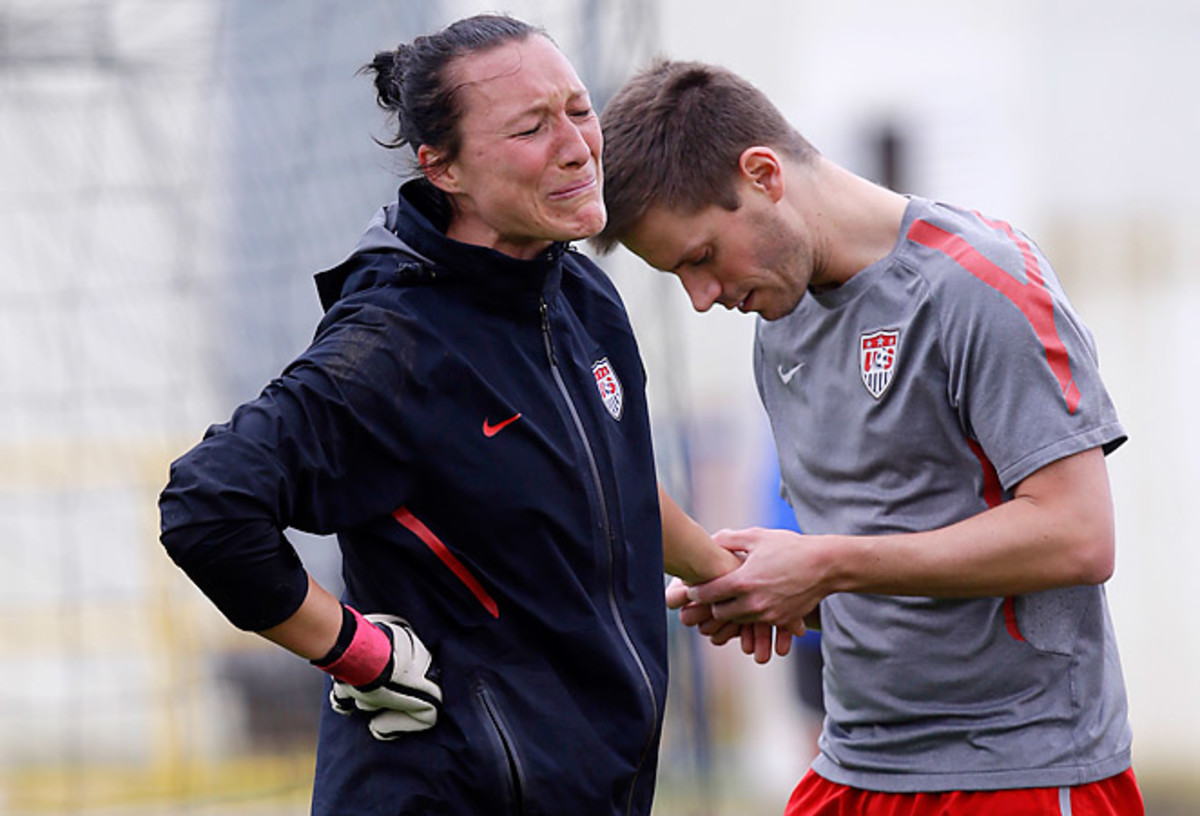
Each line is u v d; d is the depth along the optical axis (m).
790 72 32.72
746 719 30.59
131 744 28.09
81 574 28.56
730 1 32.78
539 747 9.91
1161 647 28.89
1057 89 30.28
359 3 23.91
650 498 10.74
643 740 10.27
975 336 11.06
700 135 11.39
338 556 24.75
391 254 10.09
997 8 30.97
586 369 10.43
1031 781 11.59
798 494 12.69
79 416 27.52
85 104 25.94
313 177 24.66
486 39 9.88
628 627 10.38
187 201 25.81
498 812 9.88
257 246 25.62
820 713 24.52
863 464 11.95
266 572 9.33
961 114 31.25
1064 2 30.16
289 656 26.81
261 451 9.33
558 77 9.85
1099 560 11.04
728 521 32.19
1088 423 11.01
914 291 11.44
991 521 11.09
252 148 25.14
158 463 27.52
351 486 9.75
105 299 27.14
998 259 11.18
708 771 20.58
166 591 27.36
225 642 27.22
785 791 29.33
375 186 24.17
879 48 32.00
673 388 20.70
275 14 24.61
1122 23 29.75
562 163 9.83
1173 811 27.27
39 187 26.86
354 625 9.67
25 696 28.67
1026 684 11.68
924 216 11.62
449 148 9.91
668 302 21.17
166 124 25.52
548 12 21.22
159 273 26.81
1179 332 29.22
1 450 28.03
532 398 10.07
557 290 10.41
